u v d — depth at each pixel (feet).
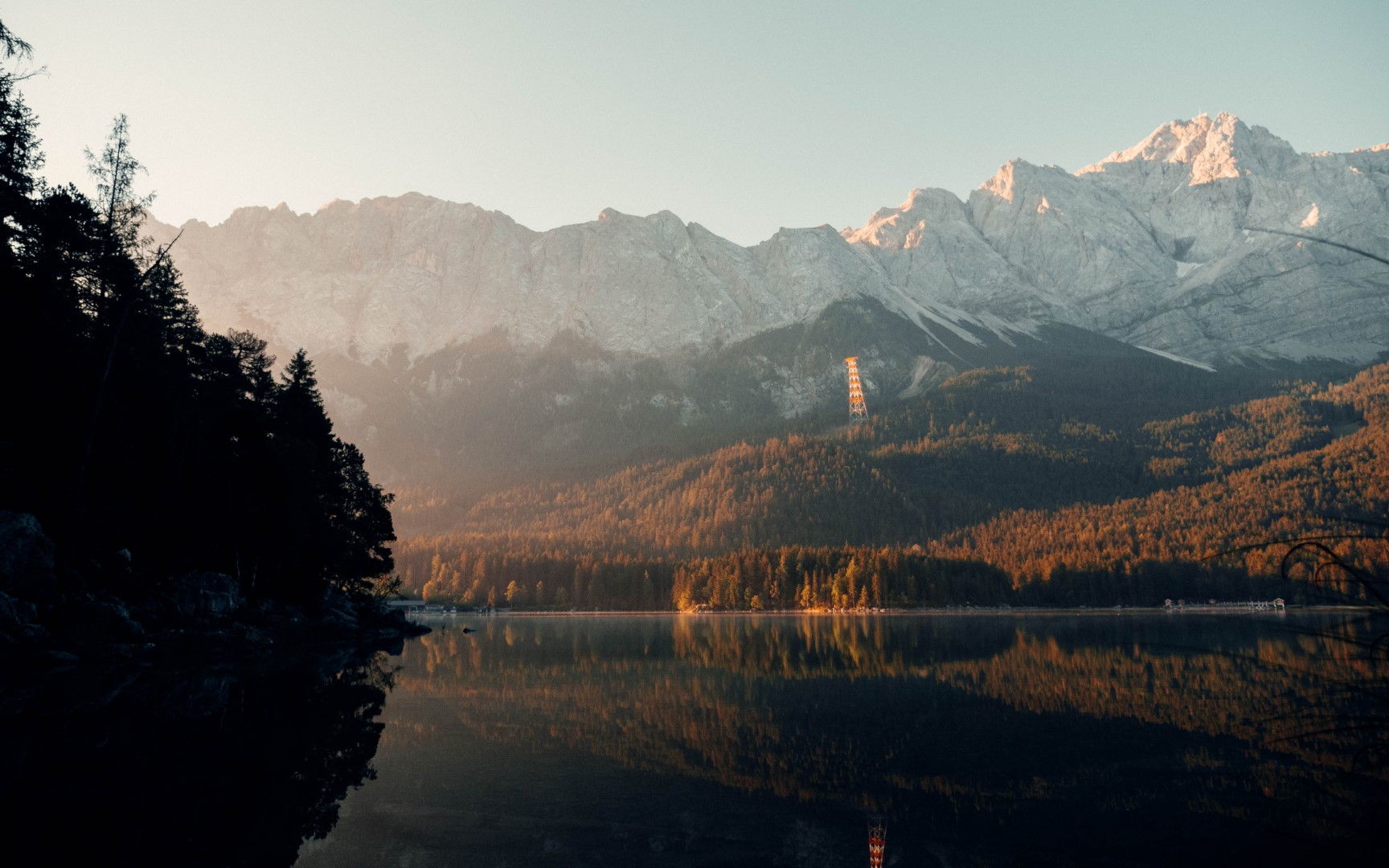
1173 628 349.41
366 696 131.54
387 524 340.18
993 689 150.61
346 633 275.18
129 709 103.40
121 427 198.18
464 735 101.19
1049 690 148.25
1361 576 31.45
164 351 213.46
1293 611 526.57
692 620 536.01
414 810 67.62
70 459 177.68
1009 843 65.31
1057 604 623.77
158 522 201.57
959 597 620.49
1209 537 647.97
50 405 170.81
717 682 163.43
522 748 94.53
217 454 227.20
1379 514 587.27
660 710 126.11
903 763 91.56
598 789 77.61
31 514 159.43
